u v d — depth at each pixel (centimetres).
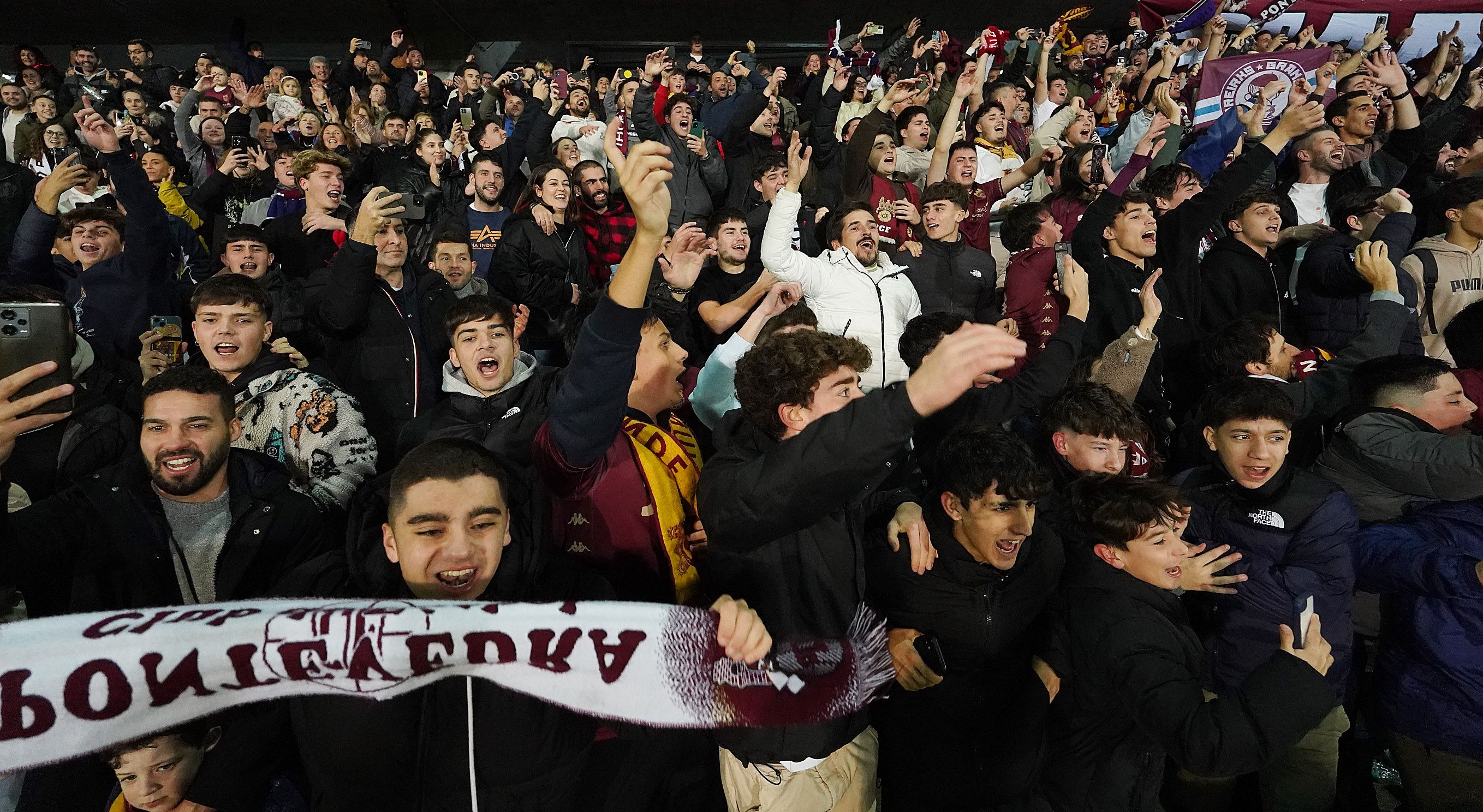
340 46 1516
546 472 184
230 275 283
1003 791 190
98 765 168
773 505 131
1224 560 184
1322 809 232
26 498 231
